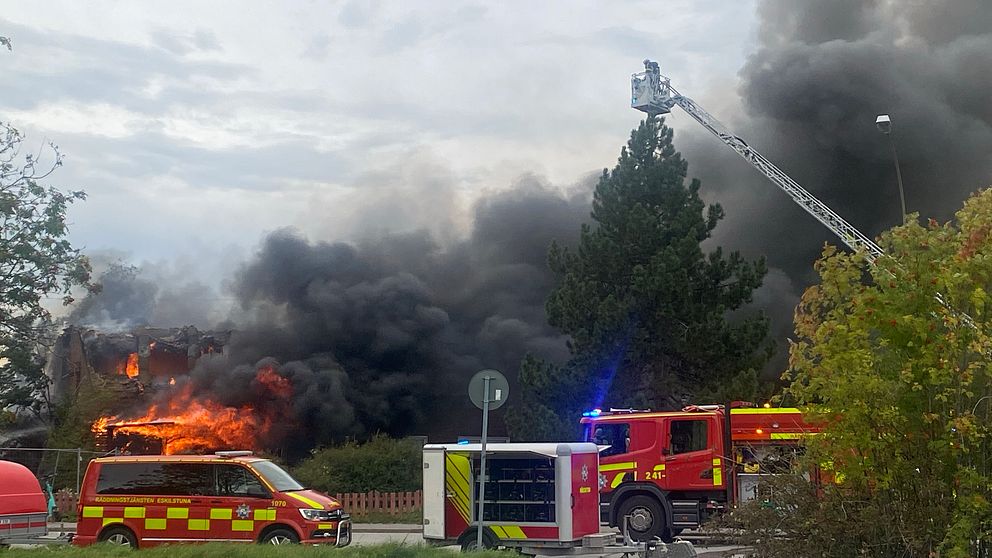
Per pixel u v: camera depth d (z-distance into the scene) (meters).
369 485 27.98
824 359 8.30
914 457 8.03
